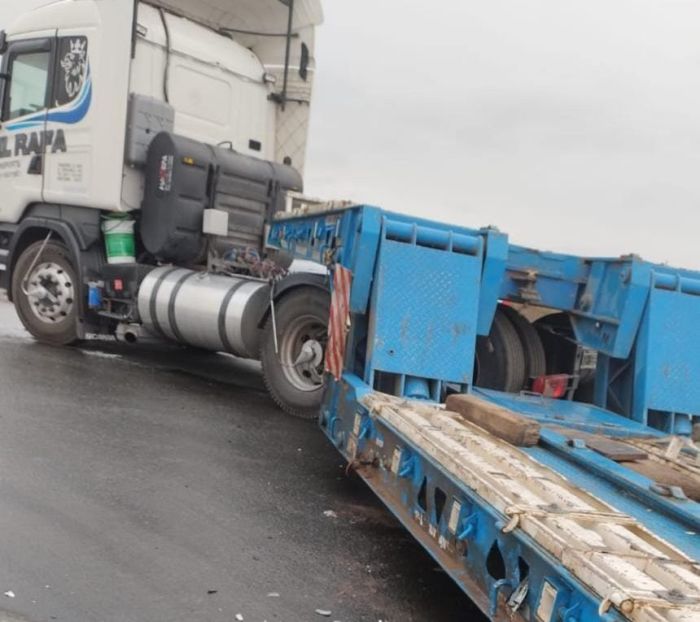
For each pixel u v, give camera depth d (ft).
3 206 27.50
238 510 13.71
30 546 11.14
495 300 16.24
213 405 21.02
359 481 16.07
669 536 8.64
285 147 29.96
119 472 14.62
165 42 25.85
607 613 6.20
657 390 16.07
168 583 10.71
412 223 15.47
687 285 16.65
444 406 13.85
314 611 10.53
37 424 16.75
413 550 12.94
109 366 24.54
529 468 9.69
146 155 24.79
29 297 26.91
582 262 17.70
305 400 19.72
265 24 29.78
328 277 18.52
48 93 25.98
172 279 23.86
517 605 7.91
